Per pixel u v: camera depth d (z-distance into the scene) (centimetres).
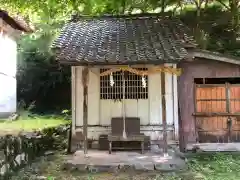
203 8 1911
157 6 1814
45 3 1270
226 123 1223
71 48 1091
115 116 1188
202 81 1287
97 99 1191
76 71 1196
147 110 1188
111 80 1035
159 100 1186
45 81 2230
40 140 1210
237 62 1198
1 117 1422
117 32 1252
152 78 1191
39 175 893
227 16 1805
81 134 1187
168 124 1184
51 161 1066
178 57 983
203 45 1644
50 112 2173
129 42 1144
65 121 1748
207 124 1224
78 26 1331
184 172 918
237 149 1192
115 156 1031
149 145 1112
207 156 1124
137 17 1388
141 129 1184
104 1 1348
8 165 873
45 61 2211
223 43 1683
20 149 976
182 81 1230
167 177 859
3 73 1359
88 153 1084
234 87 1225
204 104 1227
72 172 923
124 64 1002
